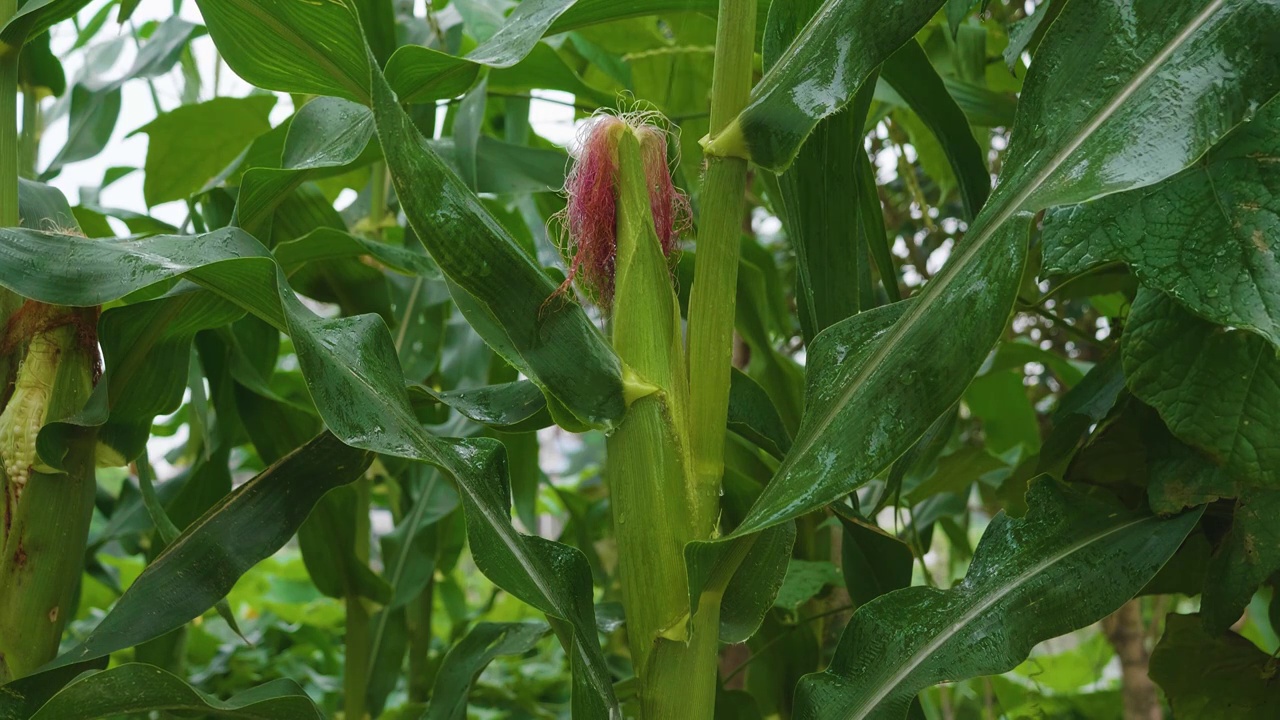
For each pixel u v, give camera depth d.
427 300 1.08
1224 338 0.50
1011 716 1.51
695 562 0.49
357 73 0.64
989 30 1.13
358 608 1.06
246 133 1.14
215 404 0.90
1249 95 0.40
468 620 1.45
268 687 0.57
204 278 0.56
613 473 0.52
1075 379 1.11
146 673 0.49
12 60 0.64
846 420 0.46
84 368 0.64
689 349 0.54
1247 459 0.49
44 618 0.60
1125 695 1.40
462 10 0.98
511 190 0.89
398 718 1.12
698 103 1.20
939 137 0.68
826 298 0.60
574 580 0.56
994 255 0.43
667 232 0.57
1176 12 0.44
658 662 0.51
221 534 0.60
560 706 1.67
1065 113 0.45
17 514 0.60
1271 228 0.43
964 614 0.55
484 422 0.66
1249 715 0.66
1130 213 0.46
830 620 1.20
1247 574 0.54
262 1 0.58
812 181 0.59
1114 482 0.64
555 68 0.94
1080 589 0.54
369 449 0.50
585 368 0.51
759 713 0.86
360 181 1.30
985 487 1.30
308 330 0.53
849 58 0.50
